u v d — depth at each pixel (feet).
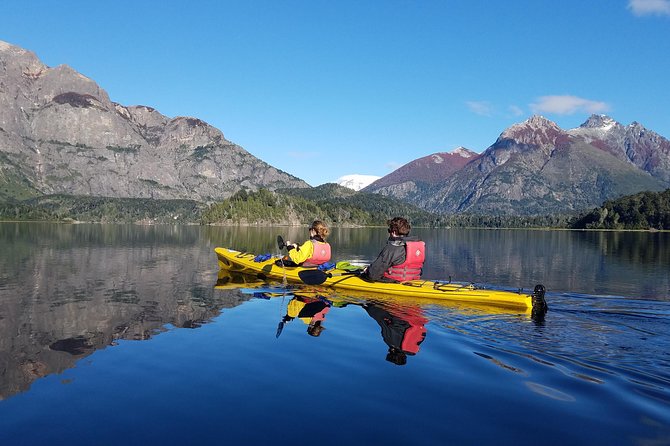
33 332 25.16
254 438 12.93
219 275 50.90
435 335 24.08
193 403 15.28
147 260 71.05
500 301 32.22
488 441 12.85
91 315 29.76
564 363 19.58
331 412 14.61
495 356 20.45
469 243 181.78
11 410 14.79
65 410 14.76
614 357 20.54
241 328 25.77
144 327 26.21
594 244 179.93
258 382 17.16
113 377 17.75
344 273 41.14
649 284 56.54
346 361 19.62
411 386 16.83
